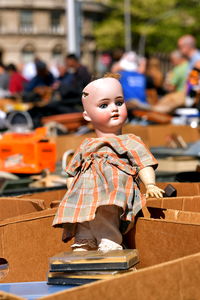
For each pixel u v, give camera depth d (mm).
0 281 2758
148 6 61781
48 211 2869
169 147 7863
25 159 5637
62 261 2430
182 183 3574
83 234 2723
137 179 2922
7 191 4758
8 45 75812
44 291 2377
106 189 2701
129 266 2396
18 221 2768
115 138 2875
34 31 76375
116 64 13422
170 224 2602
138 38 63812
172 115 10180
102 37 63906
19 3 75312
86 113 2975
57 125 9969
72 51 14969
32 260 2801
